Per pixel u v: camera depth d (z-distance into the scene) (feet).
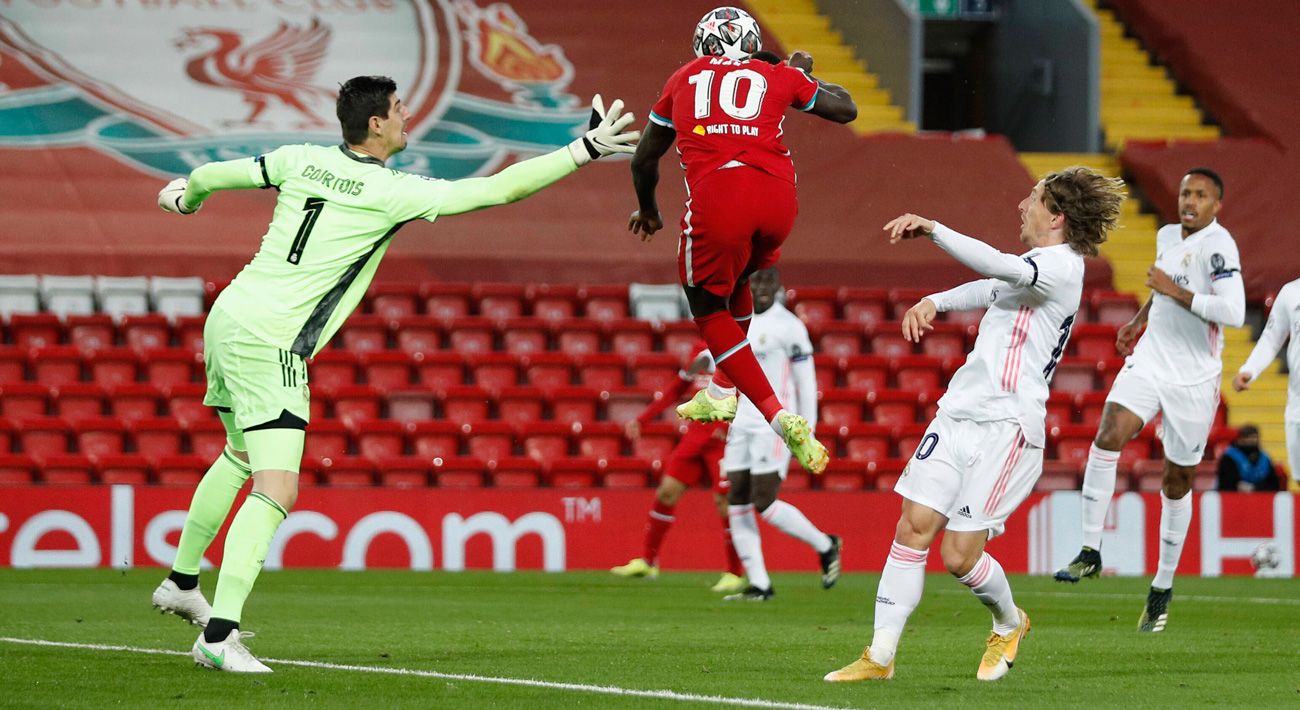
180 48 256.52
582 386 196.44
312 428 182.19
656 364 199.72
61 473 173.17
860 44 281.33
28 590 125.70
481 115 252.01
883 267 227.40
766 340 124.57
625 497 165.89
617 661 74.90
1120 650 84.12
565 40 269.64
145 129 240.94
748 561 126.72
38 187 225.56
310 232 69.15
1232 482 174.70
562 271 223.30
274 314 68.49
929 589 142.72
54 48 252.62
